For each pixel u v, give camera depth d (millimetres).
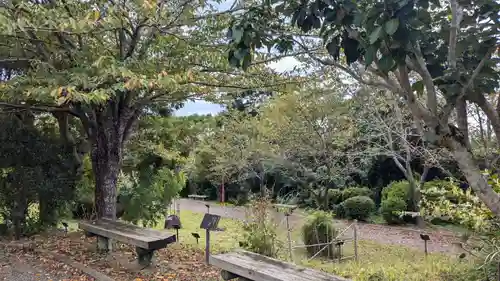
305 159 13398
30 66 5641
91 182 8180
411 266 6098
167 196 8539
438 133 2428
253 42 2729
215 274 4641
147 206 8180
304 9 2477
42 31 4570
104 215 6148
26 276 4457
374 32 1961
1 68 6234
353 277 5418
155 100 6309
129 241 4645
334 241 7020
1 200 6562
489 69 2490
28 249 5699
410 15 1966
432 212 5508
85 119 6250
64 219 7805
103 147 6195
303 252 7273
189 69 5227
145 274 4543
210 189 19859
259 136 13922
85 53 5062
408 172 11641
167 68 5332
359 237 9555
